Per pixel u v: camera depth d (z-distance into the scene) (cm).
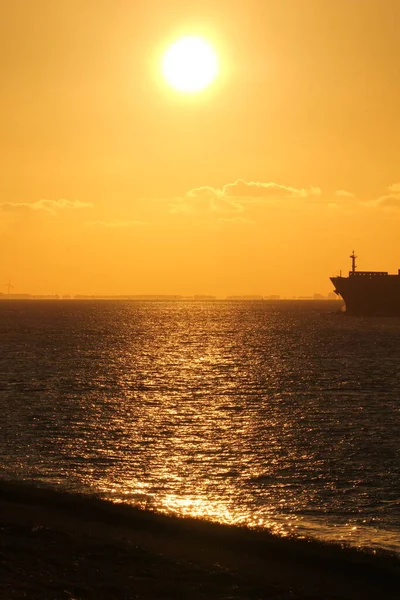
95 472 6600
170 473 6631
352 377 14312
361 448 7781
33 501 4638
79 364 16700
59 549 3800
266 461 7162
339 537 4684
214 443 8000
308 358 18650
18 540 3912
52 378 13900
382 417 9700
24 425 8906
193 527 4178
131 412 10025
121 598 3262
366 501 5781
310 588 3400
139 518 4319
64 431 8550
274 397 11600
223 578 3484
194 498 5766
